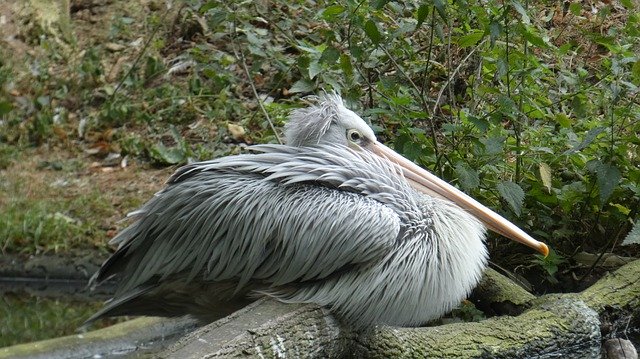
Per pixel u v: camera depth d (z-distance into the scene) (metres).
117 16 15.91
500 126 10.83
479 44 11.08
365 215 7.88
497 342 8.55
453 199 8.84
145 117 13.97
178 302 8.58
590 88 11.07
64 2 15.64
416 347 8.20
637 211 10.65
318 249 7.91
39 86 14.63
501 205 10.77
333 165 8.26
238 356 7.12
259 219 8.02
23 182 12.64
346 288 7.97
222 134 13.41
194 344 7.15
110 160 13.26
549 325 8.90
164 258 8.24
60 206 11.99
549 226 10.77
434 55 12.65
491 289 9.81
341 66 10.68
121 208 12.02
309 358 7.63
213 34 14.70
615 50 10.55
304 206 7.96
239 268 8.11
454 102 11.57
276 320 7.50
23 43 15.32
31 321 10.09
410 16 12.52
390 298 8.05
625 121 10.83
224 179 8.20
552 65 12.74
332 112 9.13
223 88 13.78
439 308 8.38
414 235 8.13
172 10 15.80
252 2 12.91
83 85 14.75
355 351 8.11
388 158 9.08
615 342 9.20
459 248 8.34
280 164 8.18
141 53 14.59
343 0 11.08
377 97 11.95
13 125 13.99
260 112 13.33
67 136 13.77
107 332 9.52
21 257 11.32
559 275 10.88
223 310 8.51
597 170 9.98
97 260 11.29
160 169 13.01
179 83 14.66
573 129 11.28
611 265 10.73
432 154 10.48
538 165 10.68
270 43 13.38
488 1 10.83
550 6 14.14
